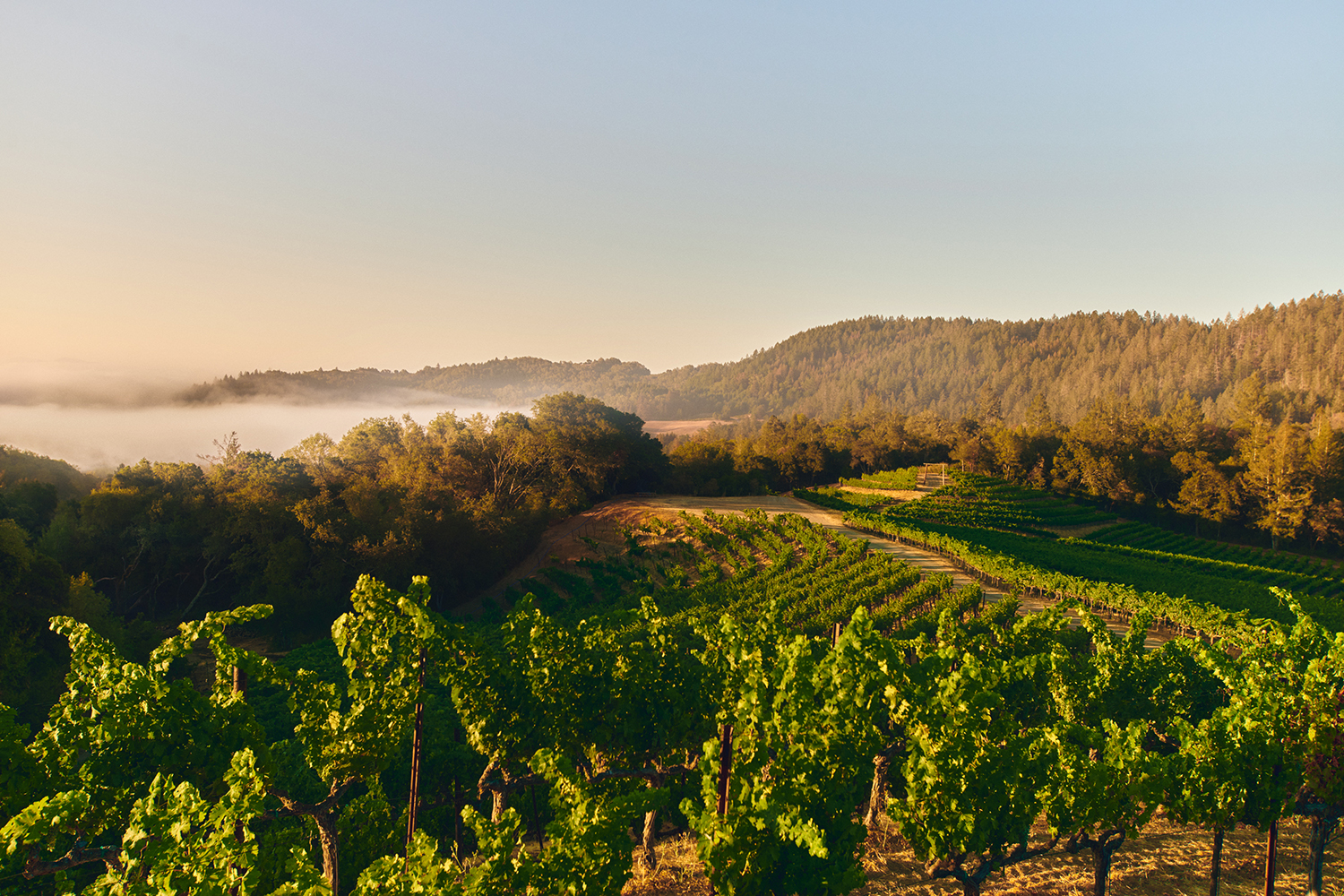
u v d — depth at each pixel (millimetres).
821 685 14664
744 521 75625
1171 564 73875
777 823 11500
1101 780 12680
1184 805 13445
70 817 9578
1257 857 16453
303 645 50250
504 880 9984
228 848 8859
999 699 13641
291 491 63156
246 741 12125
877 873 15539
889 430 149625
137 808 8961
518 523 70750
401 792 20516
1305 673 14680
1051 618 21891
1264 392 167250
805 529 71375
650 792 11938
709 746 12703
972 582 50344
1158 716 18156
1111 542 92062
